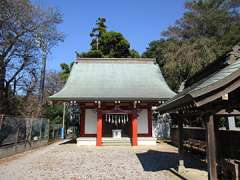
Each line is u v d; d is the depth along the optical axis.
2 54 19.30
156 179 7.86
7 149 13.45
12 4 18.17
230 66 6.22
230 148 8.74
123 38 38.59
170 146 18.31
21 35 19.92
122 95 19.38
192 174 8.28
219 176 6.74
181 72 26.52
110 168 9.89
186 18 34.59
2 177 8.27
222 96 4.96
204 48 25.78
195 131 14.36
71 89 20.52
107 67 24.67
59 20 22.44
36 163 11.12
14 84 22.42
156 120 25.28
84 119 20.61
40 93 24.20
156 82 22.41
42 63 23.70
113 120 20.67
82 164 10.85
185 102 5.59
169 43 29.56
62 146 18.91
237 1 35.66
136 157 12.92
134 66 24.95
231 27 31.81
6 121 13.88
